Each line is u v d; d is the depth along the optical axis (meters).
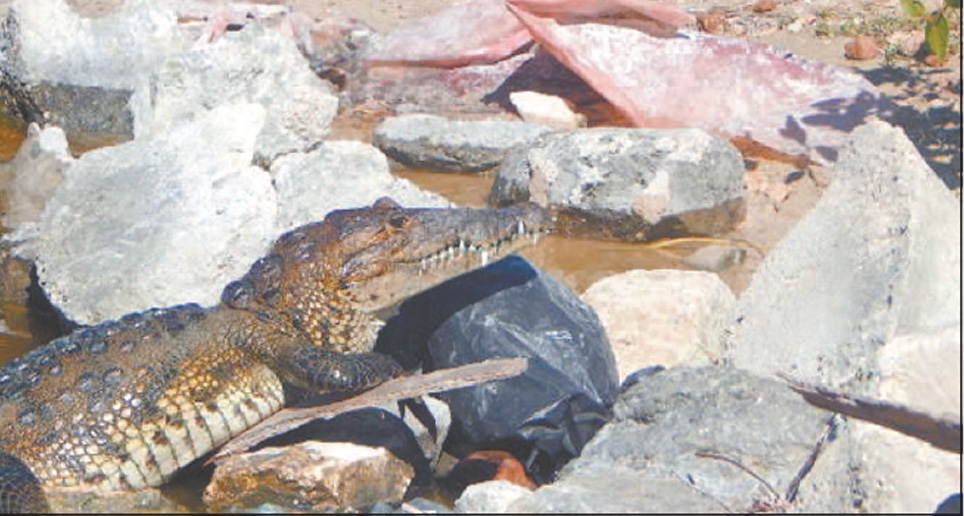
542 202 21.91
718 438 14.69
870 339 15.27
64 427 16.30
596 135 22.05
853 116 23.89
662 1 28.88
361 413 16.88
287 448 16.06
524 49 26.55
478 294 17.55
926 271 15.89
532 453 16.73
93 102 26.44
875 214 16.41
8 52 26.70
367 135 25.06
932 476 13.31
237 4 28.56
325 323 17.33
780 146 23.56
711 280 18.56
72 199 20.59
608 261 21.22
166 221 19.67
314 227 17.83
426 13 29.50
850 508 13.47
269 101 25.03
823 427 14.49
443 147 23.67
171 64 24.81
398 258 17.27
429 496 16.70
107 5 30.28
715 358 17.78
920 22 26.97
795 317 16.39
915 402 14.72
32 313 20.41
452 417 17.03
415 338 17.67
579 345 17.12
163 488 16.70
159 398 16.48
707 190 21.66
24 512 15.26
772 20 27.83
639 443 15.02
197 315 17.23
